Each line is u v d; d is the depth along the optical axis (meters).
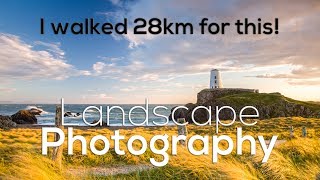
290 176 12.77
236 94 116.62
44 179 8.81
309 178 13.32
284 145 16.77
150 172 11.02
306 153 16.02
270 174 12.26
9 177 8.32
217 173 10.34
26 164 9.28
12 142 18.84
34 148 13.60
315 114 101.19
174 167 10.92
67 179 9.97
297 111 104.06
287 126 48.72
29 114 89.31
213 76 135.88
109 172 11.78
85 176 10.62
